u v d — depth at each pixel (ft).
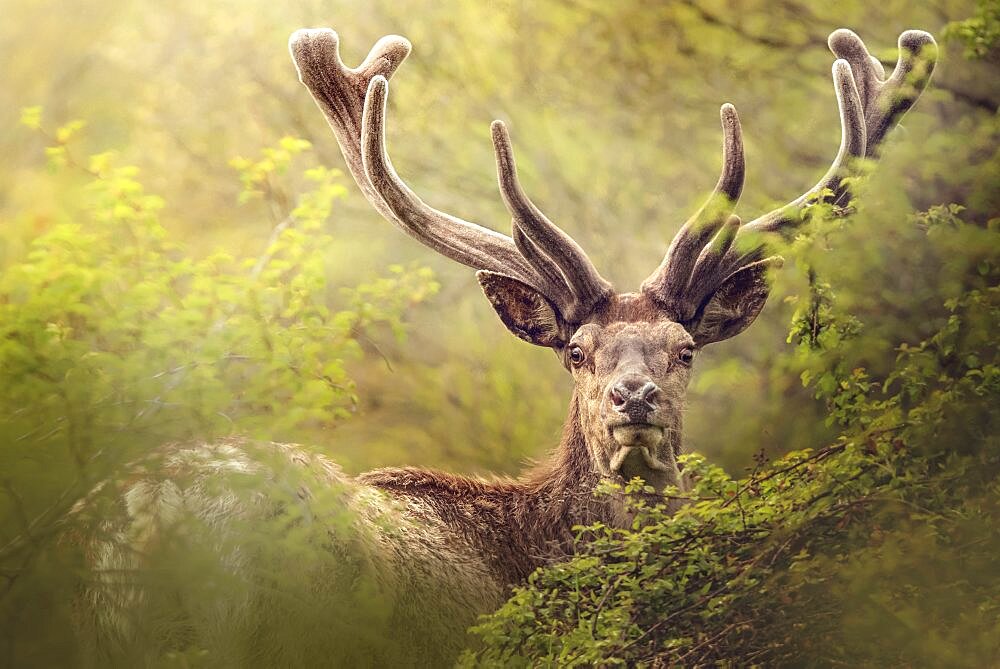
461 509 37.81
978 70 47.70
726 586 32.09
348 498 34.17
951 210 35.42
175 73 69.97
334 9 69.46
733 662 32.32
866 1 57.06
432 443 53.31
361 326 36.96
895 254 36.70
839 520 32.60
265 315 34.60
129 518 31.96
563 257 38.24
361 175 43.29
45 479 32.83
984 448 32.42
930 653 30.66
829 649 31.91
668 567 33.09
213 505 31.78
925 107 48.52
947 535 31.55
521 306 39.58
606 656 32.07
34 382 32.55
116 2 71.41
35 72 70.44
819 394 35.47
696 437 47.98
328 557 32.37
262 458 32.12
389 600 33.73
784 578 32.27
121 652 32.09
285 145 38.88
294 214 36.88
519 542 38.09
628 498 36.35
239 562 31.58
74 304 33.27
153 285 33.71
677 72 61.11
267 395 33.65
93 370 32.89
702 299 38.83
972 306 33.83
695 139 60.85
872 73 43.21
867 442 33.55
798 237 36.09
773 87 58.90
